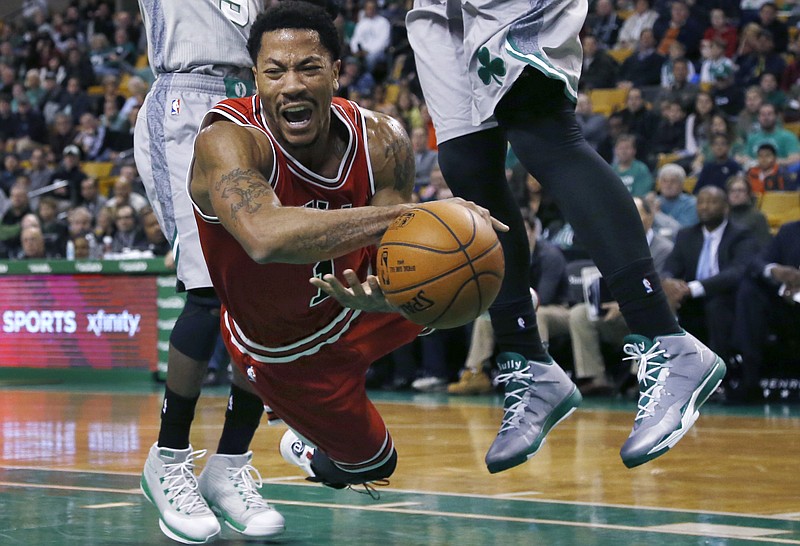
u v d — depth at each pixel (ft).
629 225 8.48
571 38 8.60
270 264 8.29
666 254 24.79
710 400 24.11
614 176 8.57
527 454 9.27
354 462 9.56
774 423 19.66
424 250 7.04
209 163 7.77
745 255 23.27
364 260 8.89
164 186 10.83
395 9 46.65
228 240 8.29
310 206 8.19
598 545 9.21
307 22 7.77
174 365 10.31
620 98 37.58
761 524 10.14
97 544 9.61
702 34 39.01
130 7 59.31
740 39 38.04
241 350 9.16
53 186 40.73
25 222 33.99
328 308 8.74
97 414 22.03
